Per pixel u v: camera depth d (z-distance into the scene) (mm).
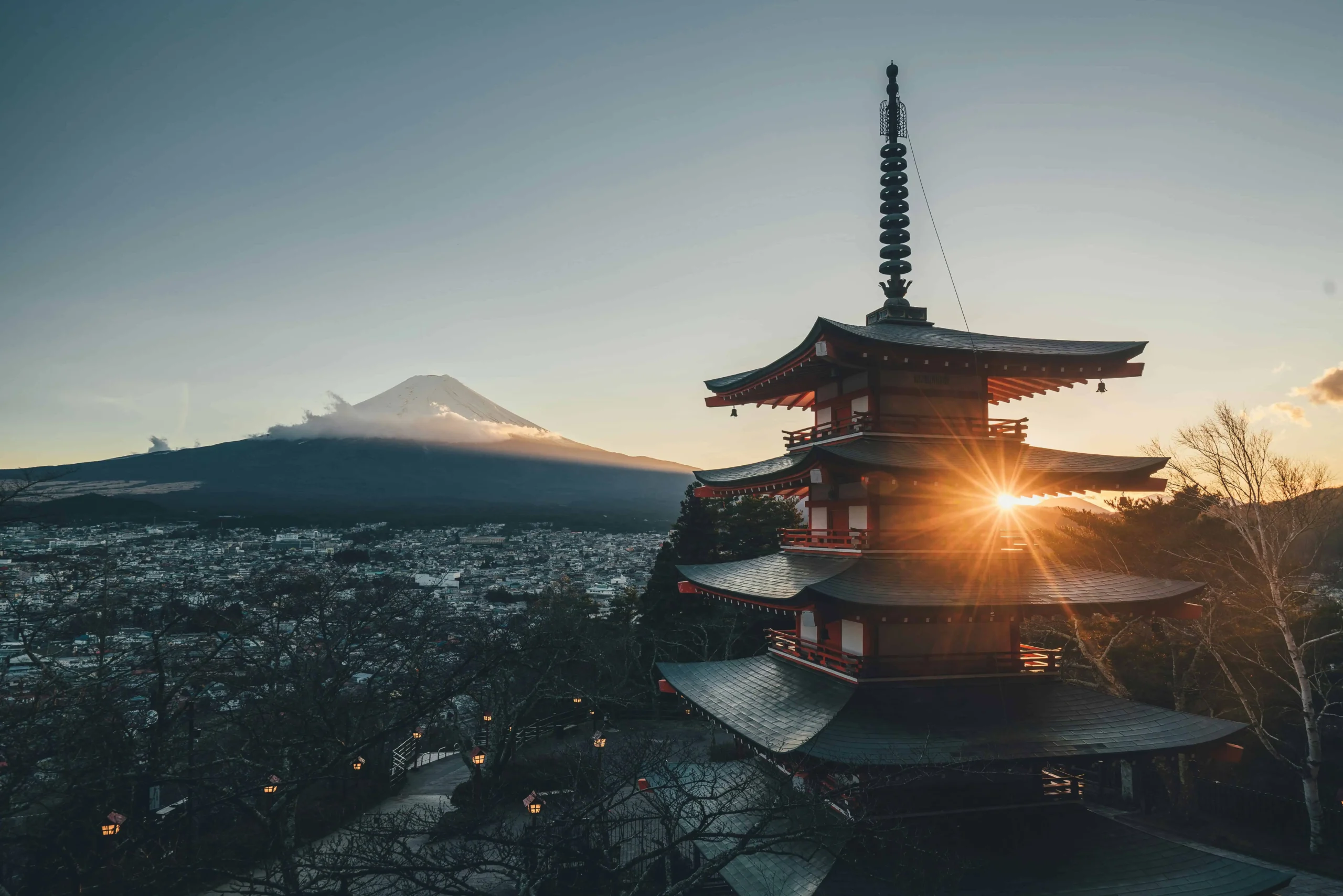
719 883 23266
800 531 24688
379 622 35625
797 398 27656
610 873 14148
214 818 22844
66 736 16578
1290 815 28078
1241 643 31672
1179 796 31516
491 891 21812
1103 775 34969
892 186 26016
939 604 18344
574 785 18359
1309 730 26781
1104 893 16047
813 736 17516
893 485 20172
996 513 21828
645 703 51844
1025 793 19219
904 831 16656
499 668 30781
